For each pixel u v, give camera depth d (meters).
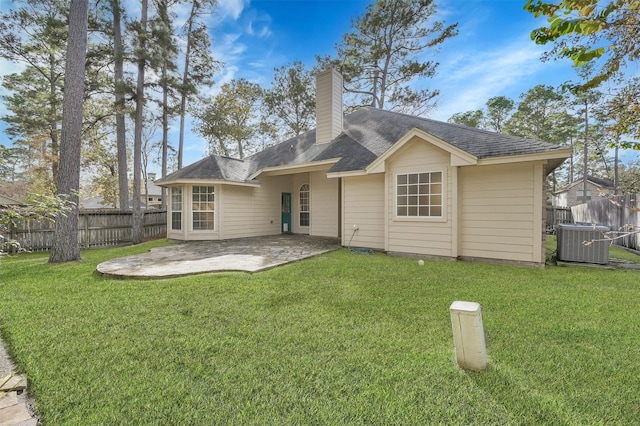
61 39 13.04
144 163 28.59
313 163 10.54
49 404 2.02
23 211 3.51
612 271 5.86
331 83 12.10
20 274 5.85
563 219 15.55
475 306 2.45
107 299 4.19
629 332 3.05
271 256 7.45
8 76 17.33
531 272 5.80
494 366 2.43
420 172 7.59
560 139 24.31
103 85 13.72
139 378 2.31
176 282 5.07
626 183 17.34
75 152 7.56
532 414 1.90
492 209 6.79
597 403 2.00
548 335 3.00
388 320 3.41
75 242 7.62
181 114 15.82
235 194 11.76
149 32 12.41
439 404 2.00
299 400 2.05
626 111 3.42
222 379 2.29
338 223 11.68
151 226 13.67
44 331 3.14
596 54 1.67
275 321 3.39
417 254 7.63
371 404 2.00
